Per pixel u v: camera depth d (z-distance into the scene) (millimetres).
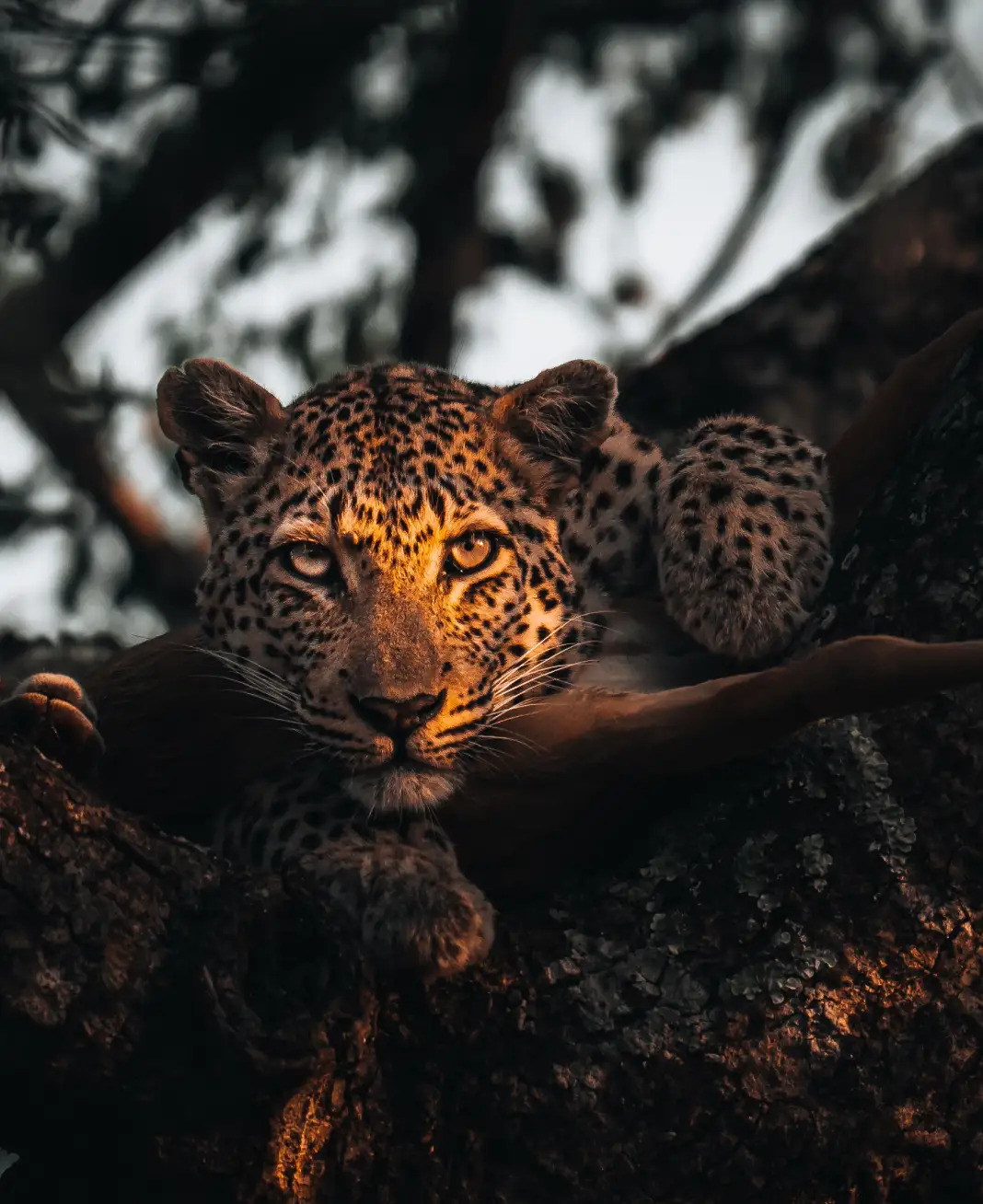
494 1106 5586
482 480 8039
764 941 5762
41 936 5160
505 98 12695
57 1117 5367
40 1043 5137
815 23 12555
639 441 8914
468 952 5785
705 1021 5656
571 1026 5699
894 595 6172
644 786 5969
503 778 6207
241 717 7191
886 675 5168
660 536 8117
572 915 6008
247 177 12719
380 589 7637
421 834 7133
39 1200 5555
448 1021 5703
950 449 6293
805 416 10938
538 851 6266
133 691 7059
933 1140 5598
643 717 5836
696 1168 5547
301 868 5418
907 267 11141
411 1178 5520
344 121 12719
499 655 7734
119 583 12445
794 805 5945
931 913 5695
